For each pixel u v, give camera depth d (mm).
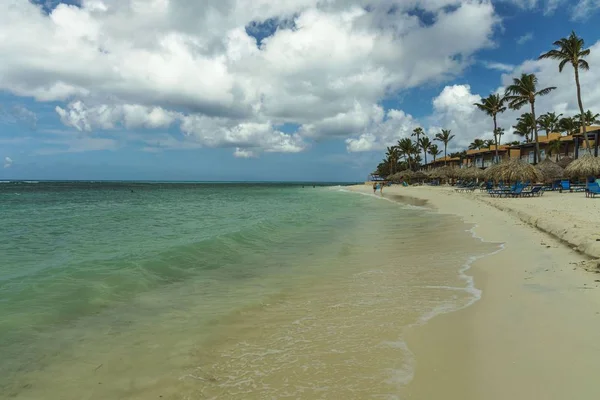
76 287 6777
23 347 4355
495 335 4141
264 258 9617
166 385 3486
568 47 33719
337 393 3188
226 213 24094
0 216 21812
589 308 4715
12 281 7195
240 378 3555
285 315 5324
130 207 30312
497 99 51281
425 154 104562
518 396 2973
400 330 4512
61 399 3305
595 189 24938
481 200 26484
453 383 3234
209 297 6309
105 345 4410
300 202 38375
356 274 7684
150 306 5852
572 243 8641
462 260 8391
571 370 3285
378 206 30203
